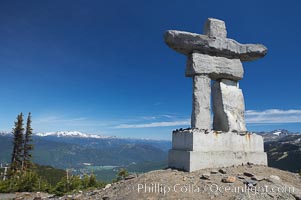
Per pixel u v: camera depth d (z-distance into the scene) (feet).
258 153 43.19
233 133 41.65
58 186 80.02
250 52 46.32
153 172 38.47
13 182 93.71
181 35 42.55
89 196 38.65
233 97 45.37
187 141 39.06
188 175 34.91
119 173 82.74
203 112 42.24
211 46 43.68
